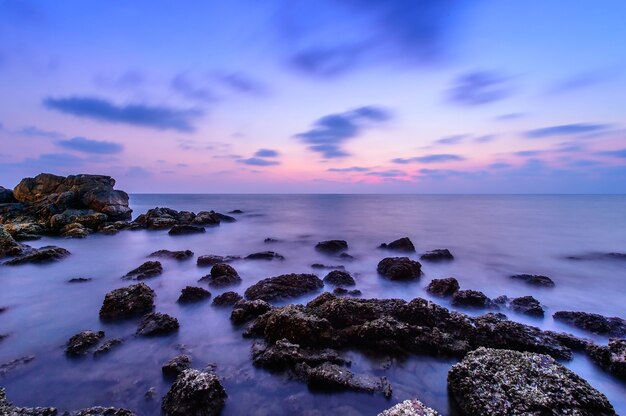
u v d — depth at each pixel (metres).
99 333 9.80
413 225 38.34
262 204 87.44
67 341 9.70
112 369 8.31
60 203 36.12
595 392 6.06
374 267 18.81
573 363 8.32
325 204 85.88
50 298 14.05
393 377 7.71
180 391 6.58
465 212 56.34
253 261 19.91
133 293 11.99
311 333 8.73
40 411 6.26
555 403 5.85
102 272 18.31
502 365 6.84
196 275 17.14
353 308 10.09
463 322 9.38
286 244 26.98
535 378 6.40
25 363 8.62
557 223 39.47
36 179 40.66
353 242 27.27
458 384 6.86
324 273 17.38
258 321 10.15
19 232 28.78
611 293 14.84
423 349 8.62
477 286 15.77
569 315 11.09
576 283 16.39
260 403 6.86
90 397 7.26
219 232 34.38
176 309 12.27
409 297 13.80
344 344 8.93
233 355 8.84
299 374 7.62
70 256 21.66
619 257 21.75
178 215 42.44
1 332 10.66
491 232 32.28
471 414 6.29
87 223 33.38
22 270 18.36
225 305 12.28
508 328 9.03
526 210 59.94
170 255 21.12
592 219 43.28
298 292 13.42
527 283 15.86
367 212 57.97
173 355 8.92
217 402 6.60
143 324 10.46
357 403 6.83
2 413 6.06
